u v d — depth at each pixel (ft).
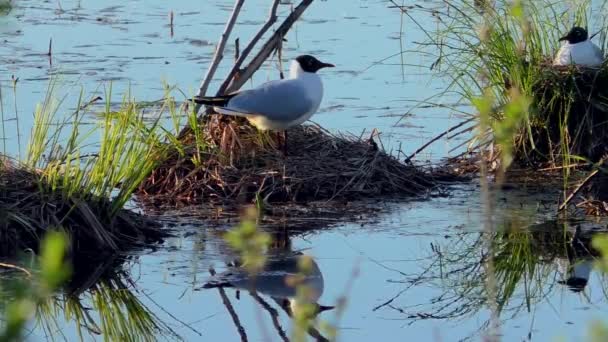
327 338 28.86
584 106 44.96
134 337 29.78
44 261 15.15
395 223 39.29
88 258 35.78
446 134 47.47
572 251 36.42
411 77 56.49
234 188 41.52
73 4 73.77
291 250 36.47
